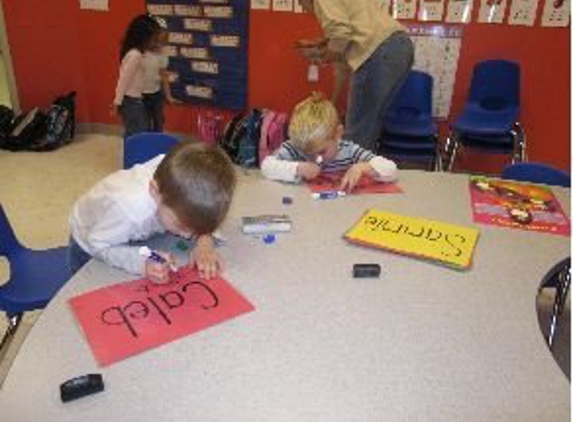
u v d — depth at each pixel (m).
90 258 1.28
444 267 1.23
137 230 1.20
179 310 1.02
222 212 1.09
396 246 1.30
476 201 1.61
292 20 3.76
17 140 4.05
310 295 1.09
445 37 3.53
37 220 2.98
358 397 0.84
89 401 0.80
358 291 1.12
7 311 1.52
